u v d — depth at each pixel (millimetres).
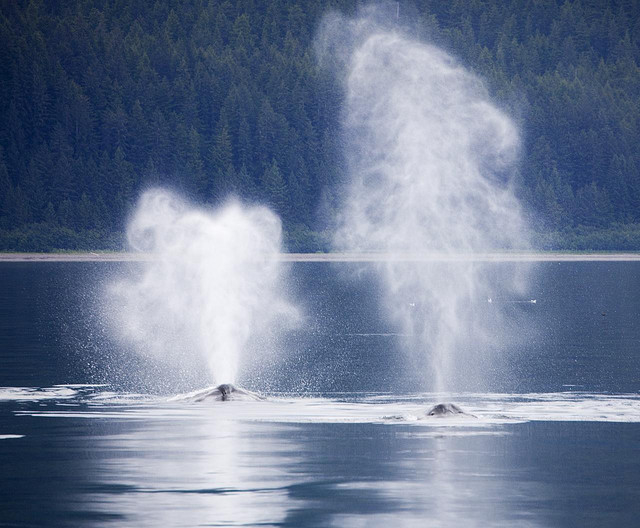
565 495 72812
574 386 131500
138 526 65125
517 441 91625
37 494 72812
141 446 89312
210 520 66375
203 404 114438
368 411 109562
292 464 82312
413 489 74375
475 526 65312
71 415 106250
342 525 65375
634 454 86125
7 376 139250
